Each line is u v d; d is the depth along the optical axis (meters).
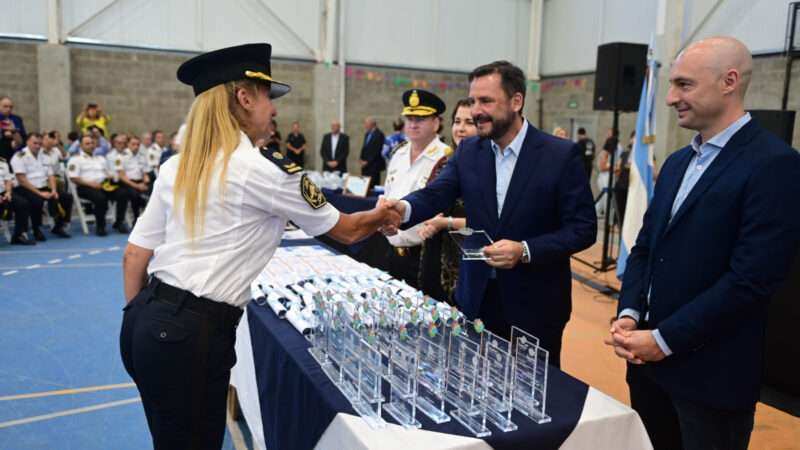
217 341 1.41
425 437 1.23
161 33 10.19
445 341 1.53
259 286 2.20
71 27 9.64
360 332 1.47
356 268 2.50
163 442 1.46
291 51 11.12
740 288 1.34
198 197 1.37
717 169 1.43
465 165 2.05
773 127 4.56
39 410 2.84
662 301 1.53
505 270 1.90
